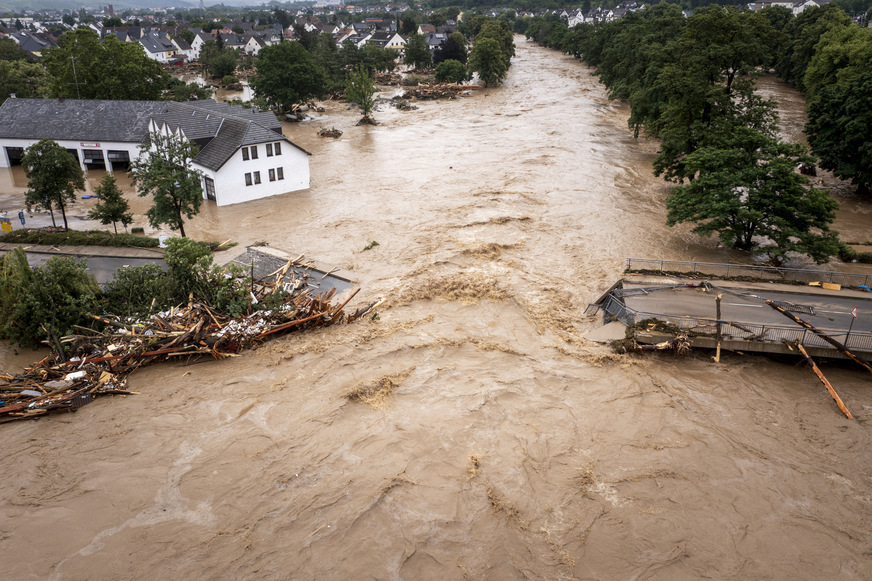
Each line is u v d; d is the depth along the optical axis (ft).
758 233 110.83
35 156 123.34
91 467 63.67
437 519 56.70
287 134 240.94
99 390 75.87
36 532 55.72
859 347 78.48
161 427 69.87
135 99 232.73
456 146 214.28
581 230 131.34
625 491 60.08
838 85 165.07
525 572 51.29
